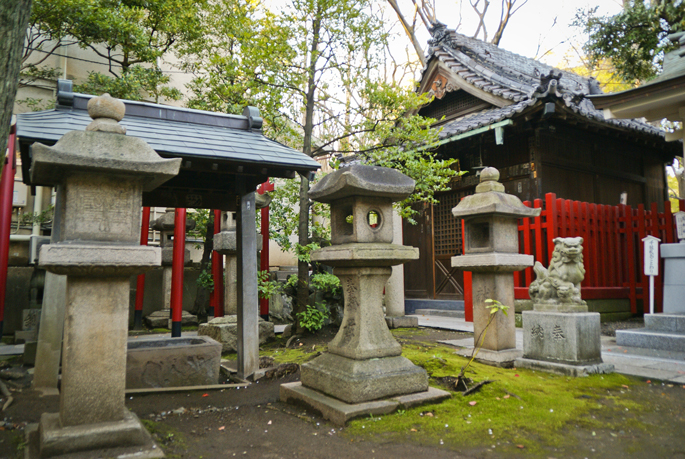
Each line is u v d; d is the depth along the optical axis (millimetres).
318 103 10492
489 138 11586
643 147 13461
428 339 7836
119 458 2908
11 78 2674
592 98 8219
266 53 7633
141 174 3225
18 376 5641
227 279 8109
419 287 13641
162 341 5781
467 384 4598
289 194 8977
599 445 3217
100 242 3154
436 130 8945
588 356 5172
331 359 4375
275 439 3482
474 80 12570
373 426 3604
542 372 5223
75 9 9562
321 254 4473
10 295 9664
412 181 4465
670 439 3309
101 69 13359
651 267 7809
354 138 9047
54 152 2920
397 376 4121
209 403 4574
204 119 5895
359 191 4199
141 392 4859
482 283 6066
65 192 3113
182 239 8070
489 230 5988
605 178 12289
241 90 8266
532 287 5824
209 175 6250
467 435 3410
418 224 13812
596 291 9617
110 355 3186
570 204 9516
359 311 4289
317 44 8266
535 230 9375
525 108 9844
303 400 4254
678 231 7375
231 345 7500
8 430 3781
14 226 11633
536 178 10719
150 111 5562
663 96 7387
